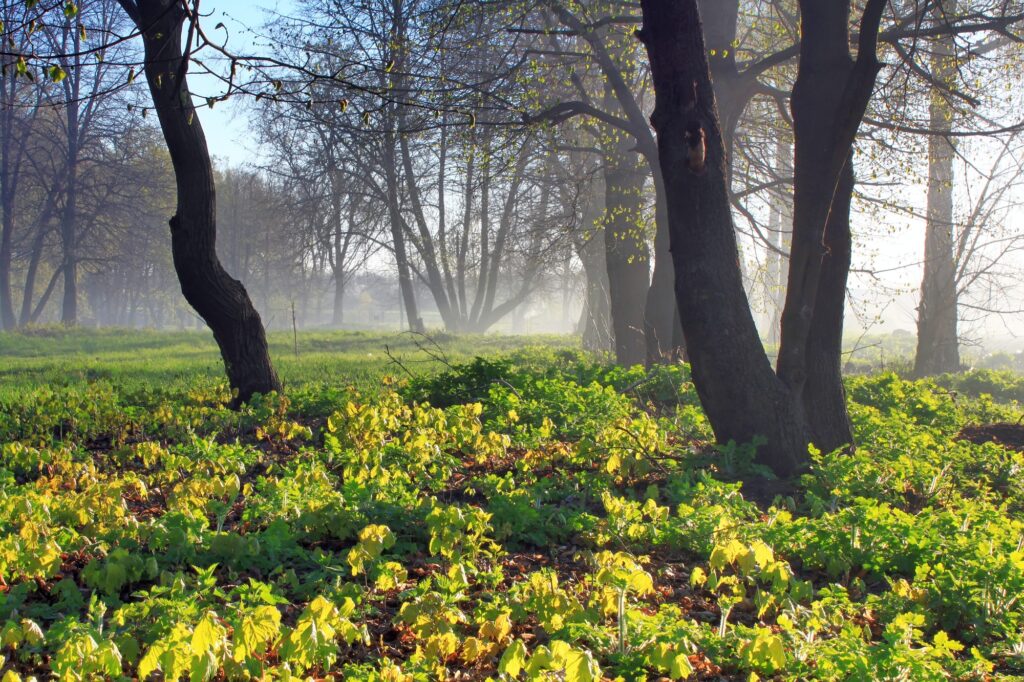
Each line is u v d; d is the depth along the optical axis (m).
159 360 24.97
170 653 3.54
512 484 7.46
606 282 33.34
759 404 8.87
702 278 8.80
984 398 15.32
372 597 5.17
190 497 6.52
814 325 9.41
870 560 5.96
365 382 17.56
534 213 34.44
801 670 4.09
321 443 10.70
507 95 16.89
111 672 3.55
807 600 5.57
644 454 8.57
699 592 5.82
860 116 8.69
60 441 10.12
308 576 5.27
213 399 12.77
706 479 7.65
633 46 17.75
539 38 20.50
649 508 6.79
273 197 55.25
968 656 4.88
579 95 19.97
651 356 18.48
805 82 9.16
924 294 24.81
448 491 8.14
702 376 8.99
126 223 54.06
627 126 17.42
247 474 9.03
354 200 43.84
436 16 15.31
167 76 11.74
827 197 8.99
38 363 24.02
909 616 4.35
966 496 8.85
